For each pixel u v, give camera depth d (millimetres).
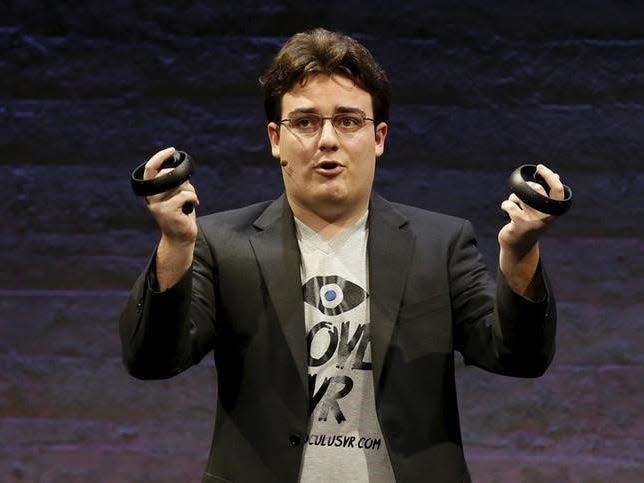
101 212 9328
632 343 9195
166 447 9219
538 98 9273
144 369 4301
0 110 9320
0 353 9266
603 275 9250
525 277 4199
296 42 4762
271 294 4688
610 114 9258
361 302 4723
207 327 4633
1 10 9328
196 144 9352
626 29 9273
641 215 9250
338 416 4551
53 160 9320
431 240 4891
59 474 9195
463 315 4793
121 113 9328
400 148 9312
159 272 4156
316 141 4645
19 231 9312
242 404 4598
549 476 9117
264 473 4465
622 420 9156
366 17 9289
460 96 9297
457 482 4547
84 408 9258
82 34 9336
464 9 9297
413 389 4574
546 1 9273
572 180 9273
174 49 9352
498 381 9203
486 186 9289
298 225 4902
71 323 9305
